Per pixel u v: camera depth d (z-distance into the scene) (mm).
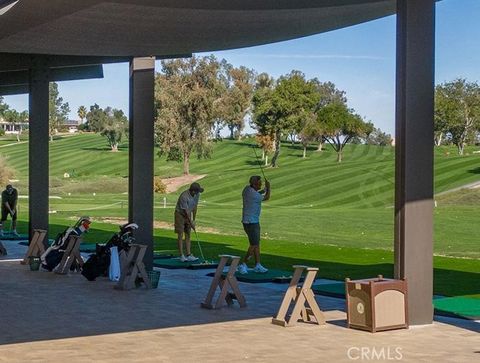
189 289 11234
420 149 8461
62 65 15742
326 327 8320
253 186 12742
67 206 37125
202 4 9414
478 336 7836
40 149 16031
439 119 75250
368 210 33938
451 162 56062
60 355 6938
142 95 12852
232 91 61531
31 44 11781
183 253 15719
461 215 28672
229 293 9750
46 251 13633
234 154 76812
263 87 81812
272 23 10688
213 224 25297
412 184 8406
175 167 65875
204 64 57938
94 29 10516
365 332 8039
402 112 8445
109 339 7672
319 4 9641
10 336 7828
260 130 72750
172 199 42688
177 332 8039
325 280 12078
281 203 42875
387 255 16016
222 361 6723
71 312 9281
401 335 7895
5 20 9531
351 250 17109
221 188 50906
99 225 25250
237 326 8383
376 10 10156
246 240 19625
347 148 85250
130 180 12914
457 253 16719
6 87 20500
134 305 9805
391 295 8141
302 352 7082
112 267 12242
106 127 91375
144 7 9336
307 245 18375
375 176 52562
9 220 27984
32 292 10961
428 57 8500
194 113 57875
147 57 12844
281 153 78688
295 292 8547
